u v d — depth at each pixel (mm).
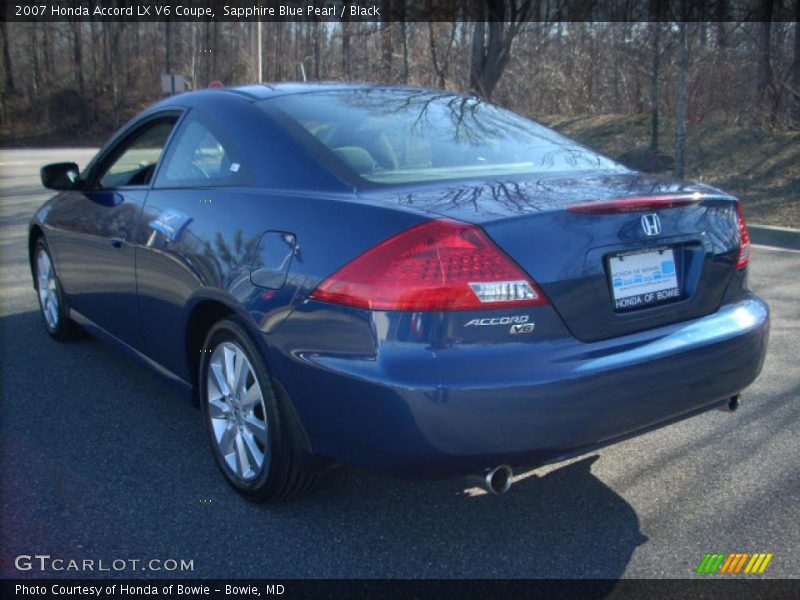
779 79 14531
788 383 4395
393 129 3393
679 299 2854
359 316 2506
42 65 47531
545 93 19891
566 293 2537
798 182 10820
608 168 3436
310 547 2832
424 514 3061
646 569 2713
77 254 4426
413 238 2469
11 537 2869
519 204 2627
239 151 3342
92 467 3422
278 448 2873
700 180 11766
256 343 2932
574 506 3129
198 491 3223
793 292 6422
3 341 5168
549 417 2461
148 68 45938
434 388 2379
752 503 3145
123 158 4301
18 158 24844
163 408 4078
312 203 2836
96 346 5074
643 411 2643
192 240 3281
